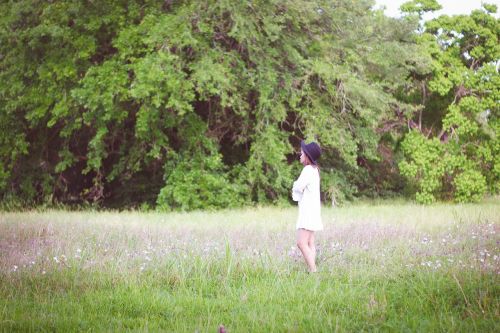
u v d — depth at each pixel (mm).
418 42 21781
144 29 17125
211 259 7781
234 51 17969
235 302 6086
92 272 7301
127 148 20188
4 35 17812
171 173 17938
